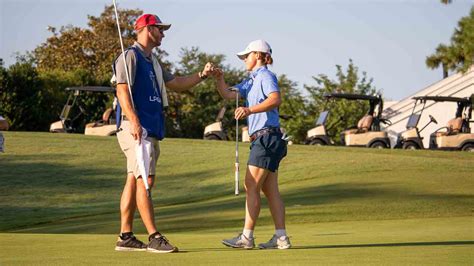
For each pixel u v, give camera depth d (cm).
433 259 1079
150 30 1321
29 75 9188
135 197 1291
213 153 5484
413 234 1647
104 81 9944
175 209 3325
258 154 1338
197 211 3067
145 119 1302
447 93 9250
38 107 9175
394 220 2362
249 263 1046
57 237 1598
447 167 4638
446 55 5691
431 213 2856
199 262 1065
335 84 11538
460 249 1233
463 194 3397
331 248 1287
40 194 4169
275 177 1366
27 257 1132
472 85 9206
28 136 6028
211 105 11906
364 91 11462
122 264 1041
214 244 1426
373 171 4497
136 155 1266
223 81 1425
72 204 3931
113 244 1388
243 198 3631
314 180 4178
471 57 5656
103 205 3906
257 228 2266
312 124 11019
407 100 9650
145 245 1274
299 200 3250
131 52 1300
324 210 2908
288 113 11369
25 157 5181
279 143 1345
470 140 6444
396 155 5384
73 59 12525
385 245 1335
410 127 6625
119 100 1287
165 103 1343
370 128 6525
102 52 12544
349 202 3131
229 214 2856
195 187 4416
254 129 1349
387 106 10875
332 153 5388
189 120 11794
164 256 1159
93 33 12744
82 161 5119
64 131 6950
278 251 1240
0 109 9006
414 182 3853
